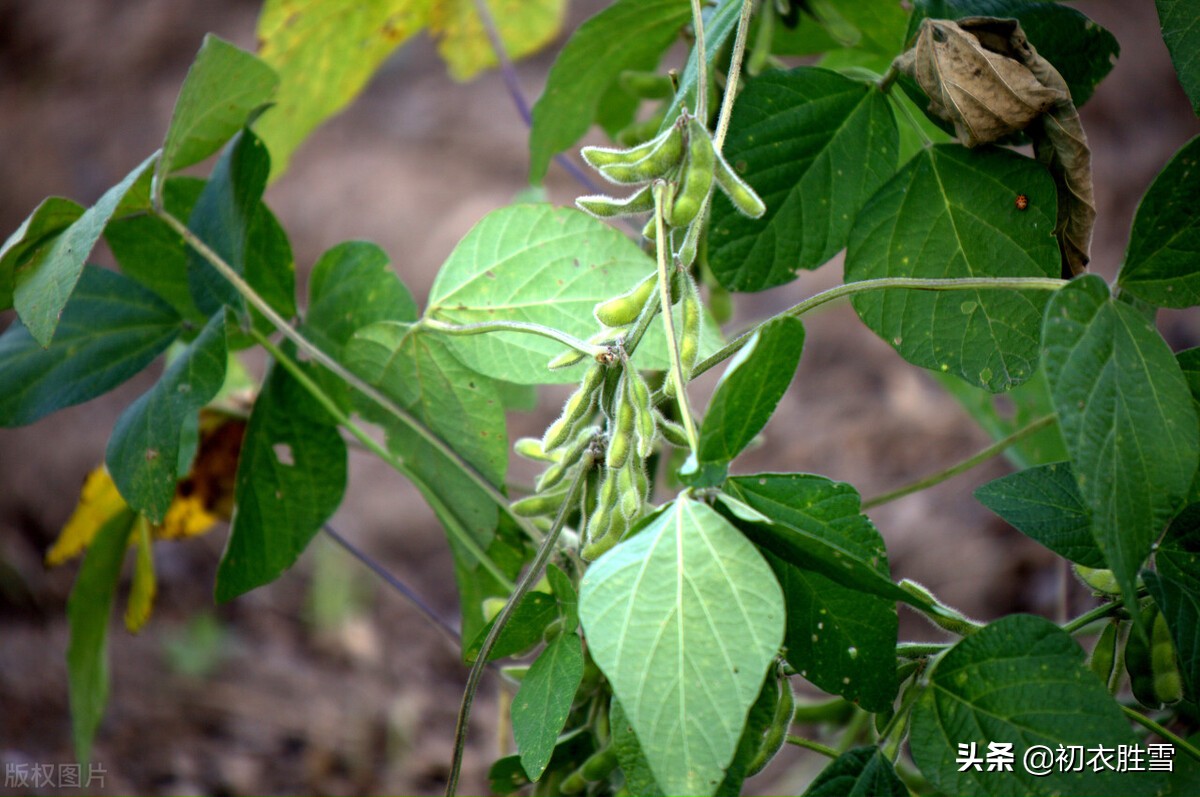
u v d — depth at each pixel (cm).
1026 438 132
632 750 99
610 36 122
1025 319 107
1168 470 97
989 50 107
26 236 112
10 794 189
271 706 225
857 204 111
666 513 97
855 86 111
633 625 95
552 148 129
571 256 113
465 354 113
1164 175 101
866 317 109
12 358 119
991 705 99
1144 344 98
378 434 209
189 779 202
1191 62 105
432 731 223
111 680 225
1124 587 95
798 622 102
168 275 125
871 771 102
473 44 164
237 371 137
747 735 100
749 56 122
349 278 121
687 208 98
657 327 110
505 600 112
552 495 110
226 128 121
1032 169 108
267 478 119
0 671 219
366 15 143
